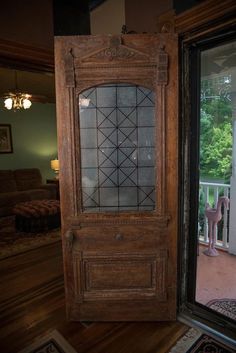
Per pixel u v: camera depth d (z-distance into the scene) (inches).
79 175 71.4
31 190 230.5
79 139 70.3
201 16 61.4
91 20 85.2
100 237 73.7
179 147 71.6
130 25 78.2
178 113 68.1
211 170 128.2
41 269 112.4
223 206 124.8
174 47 65.0
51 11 78.7
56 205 170.2
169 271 74.6
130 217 72.2
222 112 118.3
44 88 192.5
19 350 66.9
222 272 106.6
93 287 76.3
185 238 76.7
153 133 72.0
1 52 70.1
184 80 69.8
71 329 74.5
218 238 133.0
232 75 108.3
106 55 66.2
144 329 73.9
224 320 72.7
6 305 86.3
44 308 84.4
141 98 71.1
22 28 73.3
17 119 245.9
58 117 68.8
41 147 267.3
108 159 73.9
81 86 67.9
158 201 71.3
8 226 174.7
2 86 183.0
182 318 77.0
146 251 73.9
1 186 219.6
